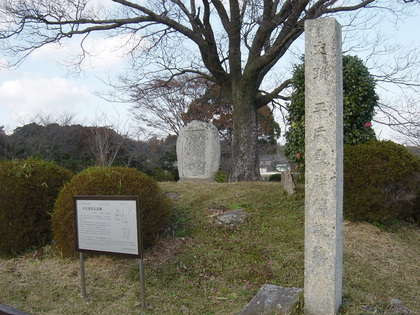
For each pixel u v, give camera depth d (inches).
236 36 456.4
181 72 547.2
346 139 264.8
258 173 468.1
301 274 174.7
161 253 207.0
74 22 447.2
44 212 228.2
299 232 222.7
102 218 157.3
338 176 122.6
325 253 121.9
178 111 847.7
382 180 220.8
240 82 458.9
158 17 436.8
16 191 218.7
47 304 158.6
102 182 205.2
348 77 262.2
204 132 402.0
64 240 202.8
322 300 122.3
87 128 823.7
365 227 226.1
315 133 123.2
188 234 233.3
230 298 160.4
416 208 258.2
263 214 253.9
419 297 151.7
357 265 180.7
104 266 192.4
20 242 220.4
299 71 284.2
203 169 399.5
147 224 206.7
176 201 288.5
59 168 248.1
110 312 149.6
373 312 123.1
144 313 149.2
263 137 931.3
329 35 120.9
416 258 198.5
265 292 144.3
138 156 817.5
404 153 227.3
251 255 199.8
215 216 255.3
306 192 125.1
